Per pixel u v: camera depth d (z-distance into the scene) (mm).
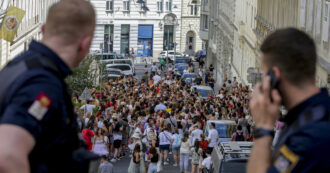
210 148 24828
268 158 3211
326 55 24688
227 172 17938
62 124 3102
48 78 3049
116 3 86000
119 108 31719
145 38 88438
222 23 67250
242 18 53938
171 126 29609
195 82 53312
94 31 3369
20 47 46094
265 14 41938
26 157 2881
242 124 28109
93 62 47000
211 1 76125
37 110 2943
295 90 3229
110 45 86812
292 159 3018
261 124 3287
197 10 90438
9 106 2936
